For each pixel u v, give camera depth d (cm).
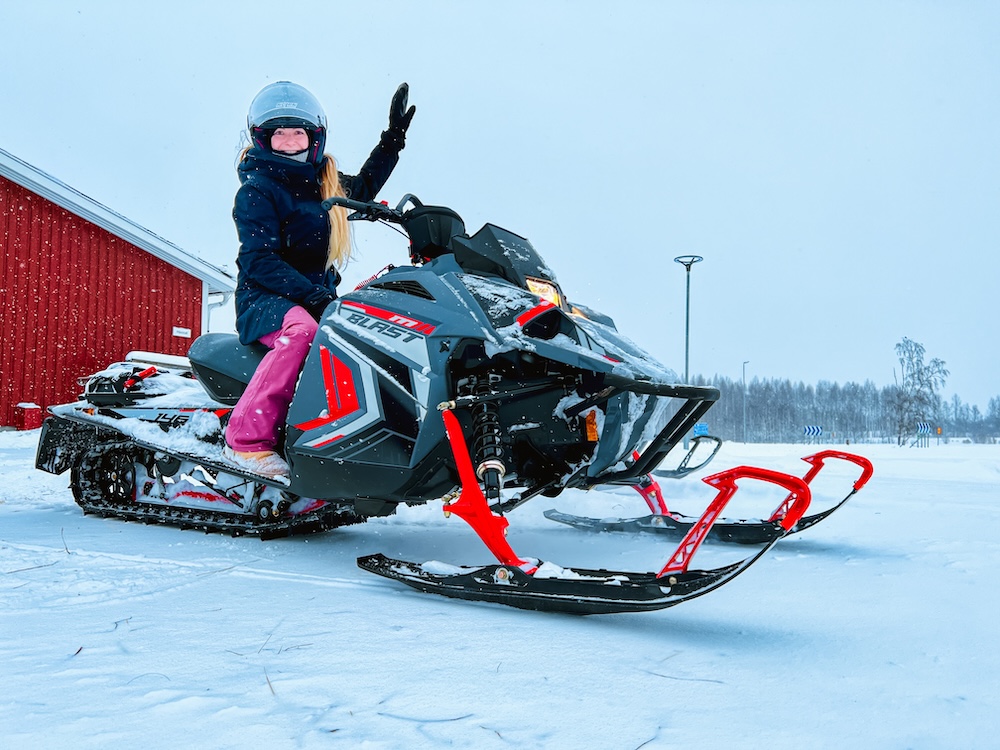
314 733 125
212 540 360
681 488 511
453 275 290
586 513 439
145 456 436
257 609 218
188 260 1662
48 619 203
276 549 335
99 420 430
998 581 250
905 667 165
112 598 231
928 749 122
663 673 160
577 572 218
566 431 277
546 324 274
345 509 362
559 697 145
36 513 463
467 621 206
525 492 289
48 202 1460
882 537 341
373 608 221
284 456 339
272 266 353
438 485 280
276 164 372
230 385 375
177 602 227
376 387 282
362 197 444
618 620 207
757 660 171
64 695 143
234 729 127
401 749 120
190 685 149
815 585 248
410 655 172
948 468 831
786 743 124
